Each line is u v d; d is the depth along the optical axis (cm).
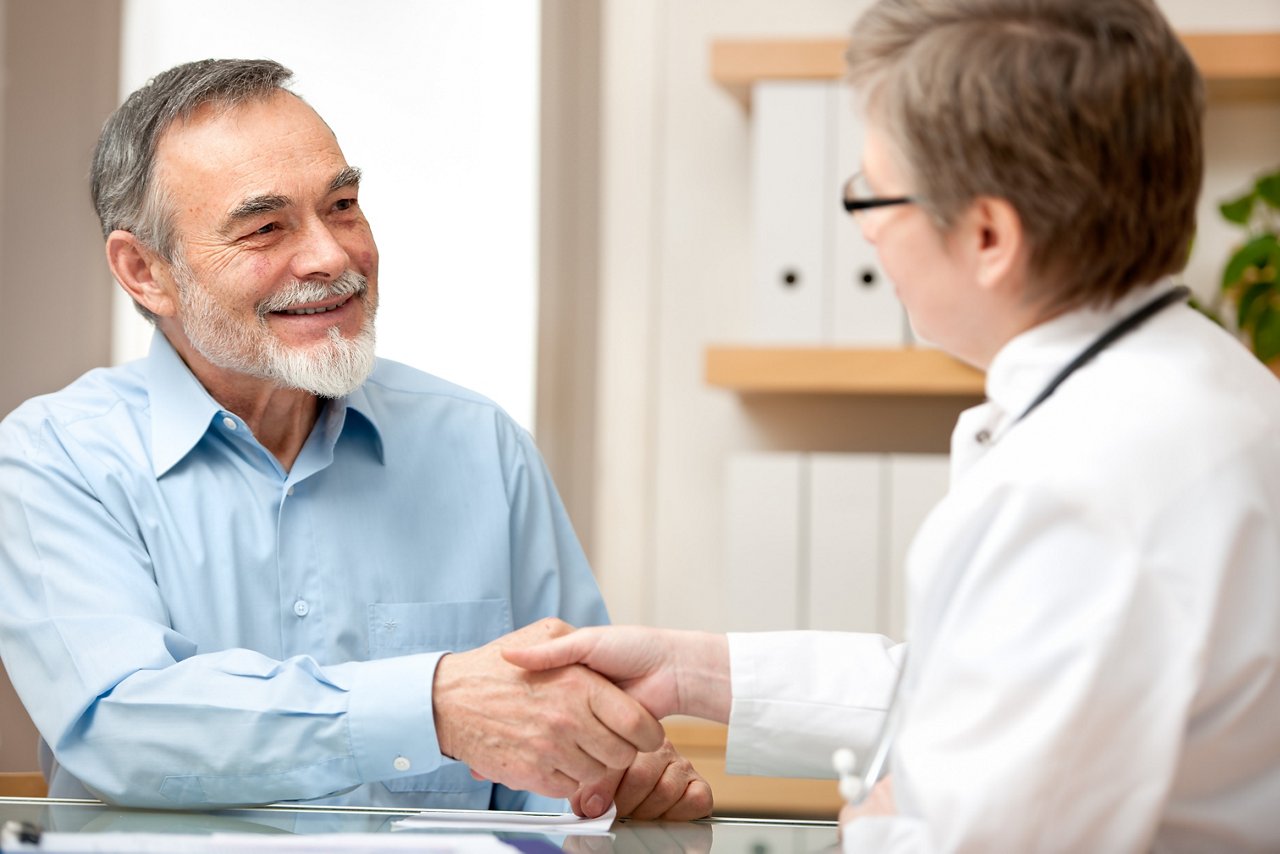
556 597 175
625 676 125
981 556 81
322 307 152
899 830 81
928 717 81
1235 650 78
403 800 154
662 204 322
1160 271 89
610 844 108
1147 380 83
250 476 158
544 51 314
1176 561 78
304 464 159
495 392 314
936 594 85
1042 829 77
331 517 160
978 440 96
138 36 296
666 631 125
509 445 176
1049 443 82
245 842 95
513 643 130
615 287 323
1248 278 290
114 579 144
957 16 88
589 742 125
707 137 321
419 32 313
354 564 160
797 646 123
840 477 286
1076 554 79
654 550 321
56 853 90
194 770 126
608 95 323
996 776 77
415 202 312
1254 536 79
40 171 277
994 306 91
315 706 127
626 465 322
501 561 169
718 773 270
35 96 278
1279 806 82
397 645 161
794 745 120
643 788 132
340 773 127
